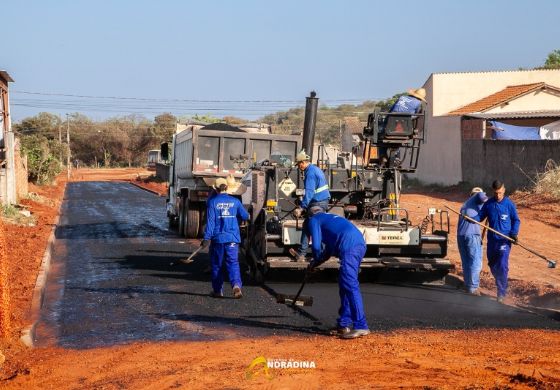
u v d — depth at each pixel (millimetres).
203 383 6891
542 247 16938
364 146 13484
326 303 10922
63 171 87000
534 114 33438
